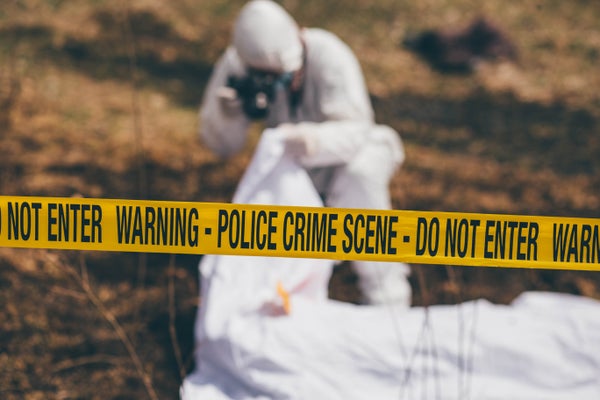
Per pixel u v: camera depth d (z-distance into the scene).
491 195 9.23
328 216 4.13
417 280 7.19
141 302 6.56
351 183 5.90
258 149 5.55
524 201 9.20
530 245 4.20
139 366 5.20
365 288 6.12
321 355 4.64
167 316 6.45
